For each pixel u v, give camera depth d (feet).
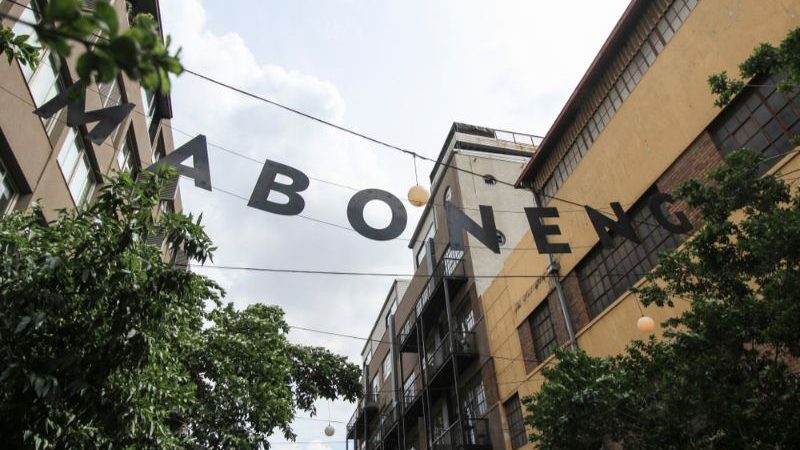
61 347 20.22
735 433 19.62
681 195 22.49
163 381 26.71
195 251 22.59
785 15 29.78
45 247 20.76
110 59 6.73
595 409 22.94
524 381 50.26
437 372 62.90
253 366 48.19
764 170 30.48
